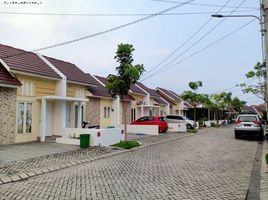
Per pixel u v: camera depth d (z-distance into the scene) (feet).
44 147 56.59
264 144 66.64
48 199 24.27
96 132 60.59
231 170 36.45
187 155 49.34
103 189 27.30
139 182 29.99
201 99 142.61
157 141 73.56
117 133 66.54
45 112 67.82
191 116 187.42
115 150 56.13
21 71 61.82
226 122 203.82
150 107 132.77
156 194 25.53
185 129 108.58
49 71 71.92
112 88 60.64
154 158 46.42
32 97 67.05
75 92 82.94
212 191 26.61
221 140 75.61
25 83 65.26
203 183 29.58
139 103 125.49
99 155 49.62
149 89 149.69
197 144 66.39
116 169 37.27
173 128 108.17
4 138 59.16
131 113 117.80
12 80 59.41
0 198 24.53
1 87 58.75
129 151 55.72
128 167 38.60
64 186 28.60
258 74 86.22
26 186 28.76
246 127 77.30
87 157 47.16
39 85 69.51
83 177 32.68
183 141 73.67
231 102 229.25
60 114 74.95
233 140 75.61
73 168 38.58
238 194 25.66
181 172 35.04
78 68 93.45
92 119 90.74
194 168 37.63
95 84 88.63
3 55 63.72
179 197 24.66
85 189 27.35
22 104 64.44
